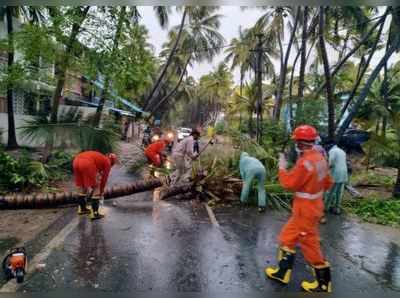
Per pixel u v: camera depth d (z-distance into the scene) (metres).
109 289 3.19
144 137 16.59
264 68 26.55
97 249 4.12
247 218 5.85
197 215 5.89
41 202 5.88
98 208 5.59
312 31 16.17
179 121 62.72
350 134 15.64
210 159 7.82
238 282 3.42
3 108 13.73
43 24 8.95
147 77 12.13
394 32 11.89
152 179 7.62
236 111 22.73
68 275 3.43
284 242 3.41
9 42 9.38
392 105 13.93
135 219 5.43
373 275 3.74
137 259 3.87
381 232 5.47
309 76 19.12
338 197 6.55
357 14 13.91
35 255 3.89
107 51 9.36
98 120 9.73
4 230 4.75
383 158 11.55
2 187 6.87
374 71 10.09
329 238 5.02
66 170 9.17
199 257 4.00
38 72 9.53
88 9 9.00
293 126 11.44
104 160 5.47
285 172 3.40
